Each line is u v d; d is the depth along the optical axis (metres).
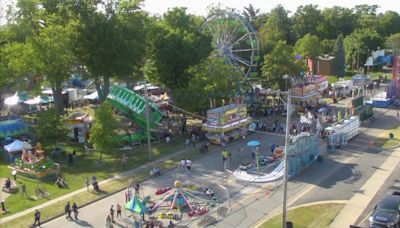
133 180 55.22
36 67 79.56
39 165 57.47
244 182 53.91
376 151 64.81
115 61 82.06
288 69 97.94
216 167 59.81
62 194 51.47
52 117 65.88
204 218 43.78
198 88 78.44
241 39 96.81
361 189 49.94
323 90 105.31
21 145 62.50
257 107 92.44
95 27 80.94
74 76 107.75
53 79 80.31
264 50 127.31
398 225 39.53
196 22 110.12
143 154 65.94
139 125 72.31
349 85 109.38
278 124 79.56
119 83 105.44
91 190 52.41
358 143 69.19
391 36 170.38
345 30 190.00
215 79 78.69
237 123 72.12
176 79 90.69
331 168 57.78
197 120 85.44
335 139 66.69
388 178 53.19
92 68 82.88
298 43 150.12
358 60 147.00
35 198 50.50
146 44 90.31
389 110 93.56
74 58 82.62
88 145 70.12
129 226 43.34
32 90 84.56
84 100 101.81
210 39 96.31
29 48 77.31
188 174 57.16
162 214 44.69
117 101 74.12
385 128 78.38
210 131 70.44
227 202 47.75
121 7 85.00
